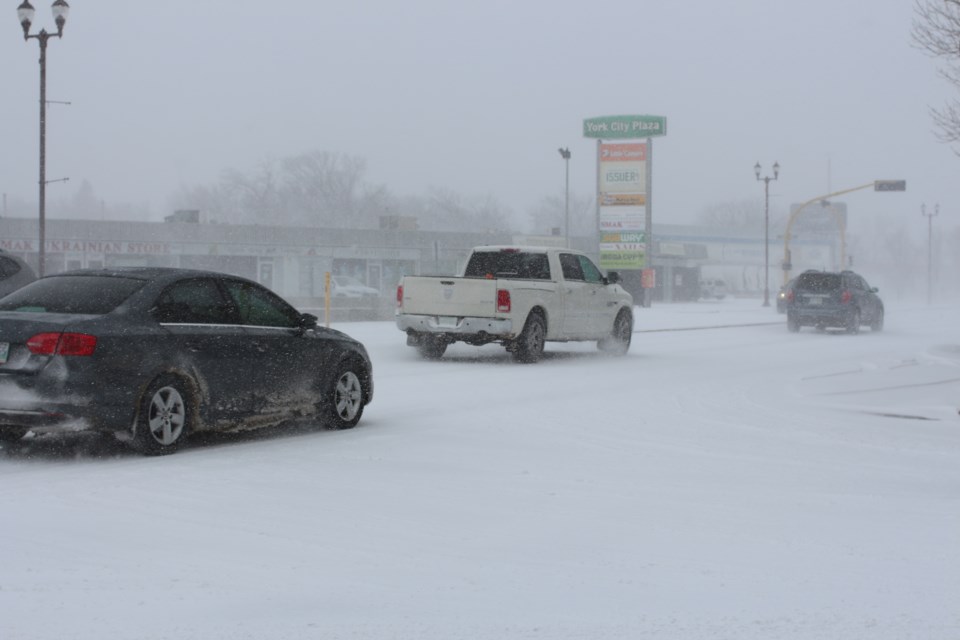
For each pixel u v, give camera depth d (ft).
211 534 22.03
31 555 20.16
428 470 29.84
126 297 31.32
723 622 16.43
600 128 192.75
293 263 220.84
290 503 25.20
